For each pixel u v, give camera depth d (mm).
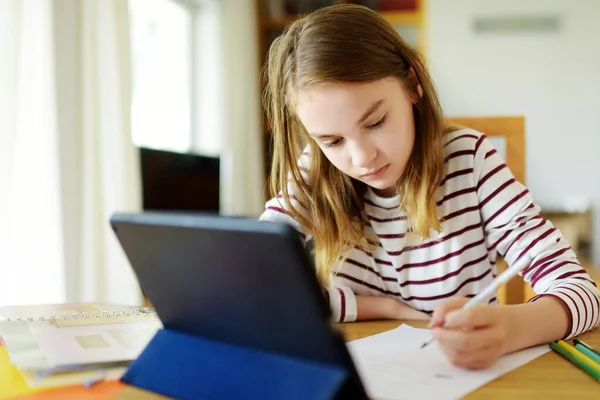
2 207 1342
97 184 1712
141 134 2473
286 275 381
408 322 803
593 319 673
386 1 3107
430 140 848
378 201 923
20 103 1430
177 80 2834
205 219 417
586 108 2926
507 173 900
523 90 2975
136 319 696
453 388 502
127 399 477
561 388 500
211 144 2908
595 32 2896
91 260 1669
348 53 698
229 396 439
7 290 1368
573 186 2949
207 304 459
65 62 1609
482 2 2980
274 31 3270
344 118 696
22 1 1405
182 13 2871
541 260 784
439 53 3029
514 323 596
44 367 513
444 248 911
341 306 814
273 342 430
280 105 887
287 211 911
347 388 396
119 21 1822
